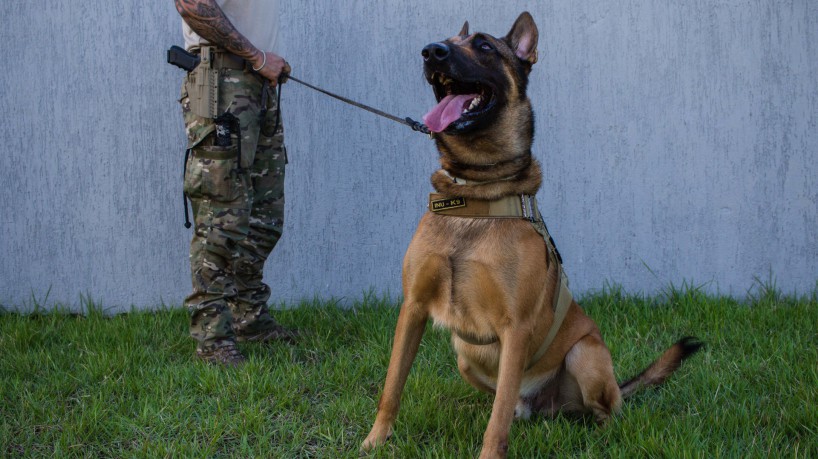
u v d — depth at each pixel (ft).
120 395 10.97
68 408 10.64
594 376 10.32
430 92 16.56
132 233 16.56
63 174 16.34
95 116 16.25
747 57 16.55
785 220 16.89
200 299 12.59
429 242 9.50
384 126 16.61
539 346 9.95
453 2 16.42
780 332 13.79
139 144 16.38
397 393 9.58
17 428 9.89
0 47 16.01
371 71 16.49
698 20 16.49
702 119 16.71
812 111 16.65
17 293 16.55
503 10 16.43
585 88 16.62
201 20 11.51
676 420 9.74
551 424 10.30
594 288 17.02
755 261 16.98
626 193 16.85
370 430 10.00
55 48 16.05
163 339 13.96
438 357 13.06
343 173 16.67
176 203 16.56
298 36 16.30
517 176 9.71
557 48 16.53
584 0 16.44
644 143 16.75
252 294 13.91
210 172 12.18
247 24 12.85
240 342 13.87
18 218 16.42
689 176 16.83
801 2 16.42
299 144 16.53
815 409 9.77
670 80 16.61
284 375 11.62
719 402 10.73
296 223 16.71
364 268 16.90
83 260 16.56
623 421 9.91
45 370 12.10
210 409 10.55
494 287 9.16
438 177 10.02
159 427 9.90
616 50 16.55
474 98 9.78
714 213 16.90
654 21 16.51
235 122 12.11
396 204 16.79
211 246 12.37
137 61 16.19
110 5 16.02
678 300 16.30
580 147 16.76
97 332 14.07
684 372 12.07
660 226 16.93
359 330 14.56
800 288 16.98
